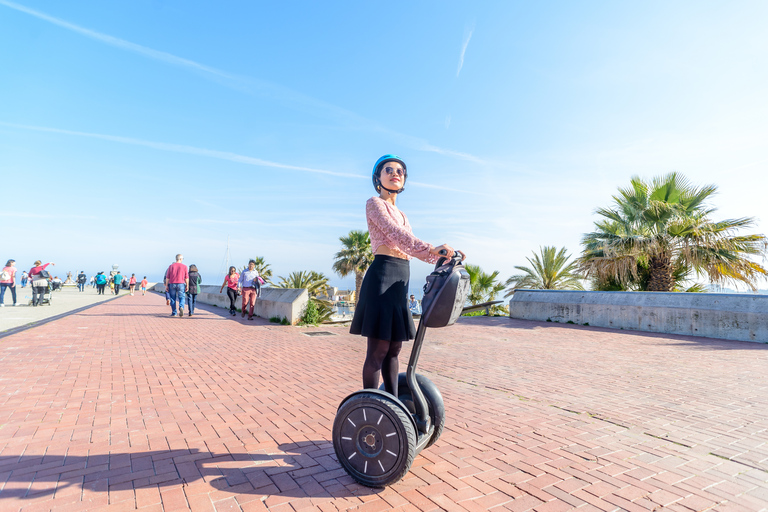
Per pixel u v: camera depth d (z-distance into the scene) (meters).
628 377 5.11
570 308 11.38
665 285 12.74
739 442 3.00
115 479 2.27
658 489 2.28
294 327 10.19
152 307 16.75
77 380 4.53
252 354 6.45
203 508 2.00
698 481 2.38
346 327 10.31
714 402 4.02
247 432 3.04
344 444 2.28
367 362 2.35
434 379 5.00
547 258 18.84
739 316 8.28
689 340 8.38
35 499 2.04
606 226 14.28
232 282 13.95
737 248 11.98
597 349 7.31
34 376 4.67
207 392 4.16
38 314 12.29
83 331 8.62
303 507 2.02
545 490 2.25
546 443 2.94
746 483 2.37
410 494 2.17
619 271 13.02
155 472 2.36
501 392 4.38
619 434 3.14
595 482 2.35
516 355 6.70
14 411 3.44
